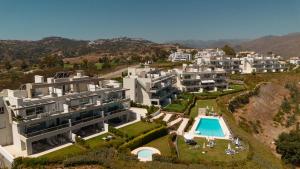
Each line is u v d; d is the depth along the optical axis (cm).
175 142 6372
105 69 18575
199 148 6016
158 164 5022
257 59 18788
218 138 6681
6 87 13150
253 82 14700
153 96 9675
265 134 9119
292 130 9062
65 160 4969
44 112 5894
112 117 7275
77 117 6538
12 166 4941
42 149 5672
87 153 5334
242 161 5244
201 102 10562
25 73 16762
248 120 9681
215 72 12812
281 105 12575
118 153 5406
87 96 6750
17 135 5634
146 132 6619
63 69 18112
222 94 11588
